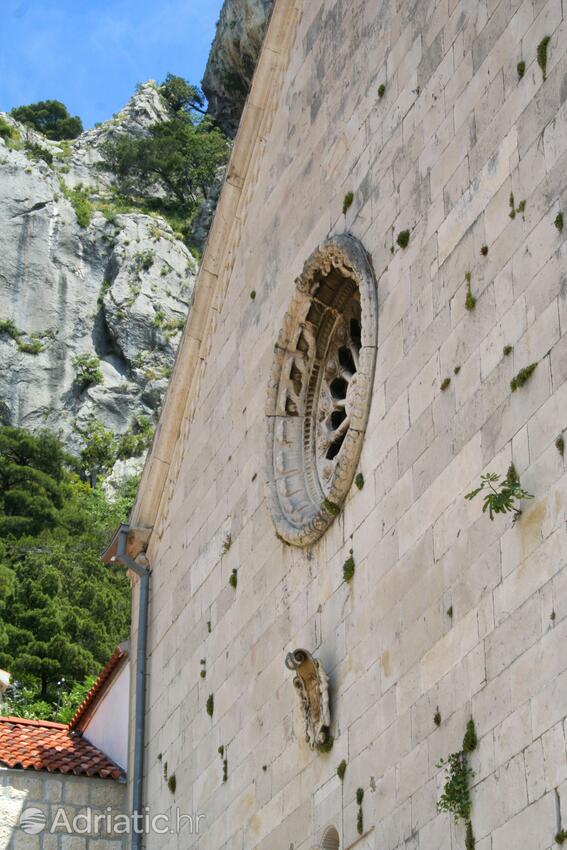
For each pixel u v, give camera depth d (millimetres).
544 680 18453
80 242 195500
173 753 32375
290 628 27250
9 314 184875
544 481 19438
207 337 35250
